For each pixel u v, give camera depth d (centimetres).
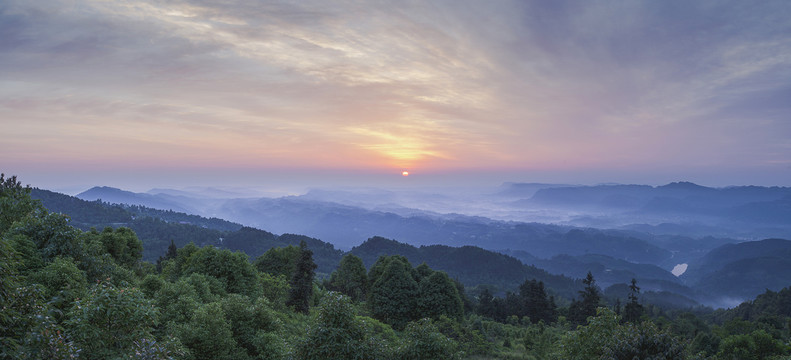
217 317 2056
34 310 952
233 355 2073
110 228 4041
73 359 930
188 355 1741
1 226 2539
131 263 3916
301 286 4638
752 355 3619
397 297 4584
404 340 1677
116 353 1095
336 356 1493
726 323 6731
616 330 1558
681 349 1426
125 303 1134
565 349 1762
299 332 3234
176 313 2194
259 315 2436
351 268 5809
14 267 1004
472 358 3472
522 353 3903
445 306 4512
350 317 1588
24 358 838
